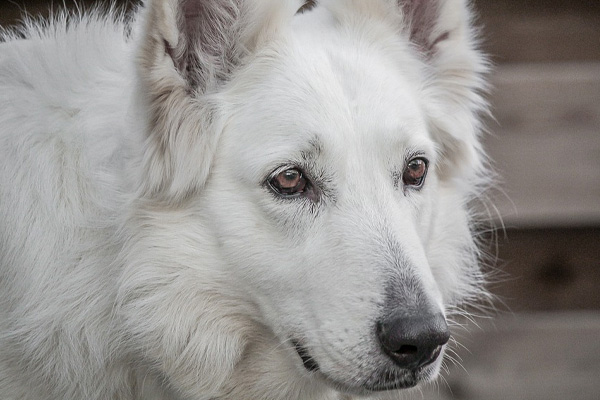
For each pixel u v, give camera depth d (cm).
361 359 358
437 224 454
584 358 657
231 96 396
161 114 379
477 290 502
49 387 408
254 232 381
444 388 653
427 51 453
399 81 412
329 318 365
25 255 397
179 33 375
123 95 401
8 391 410
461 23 446
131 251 389
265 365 407
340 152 374
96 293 397
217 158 390
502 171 655
